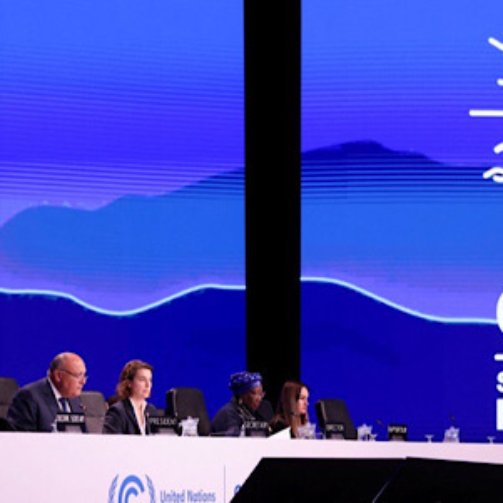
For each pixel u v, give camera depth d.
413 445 6.61
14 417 8.59
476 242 15.12
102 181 14.55
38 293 14.21
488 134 15.23
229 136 14.97
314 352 14.95
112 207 14.55
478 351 15.03
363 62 15.19
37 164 14.36
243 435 9.57
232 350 14.77
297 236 15.46
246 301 14.97
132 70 14.74
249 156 15.40
